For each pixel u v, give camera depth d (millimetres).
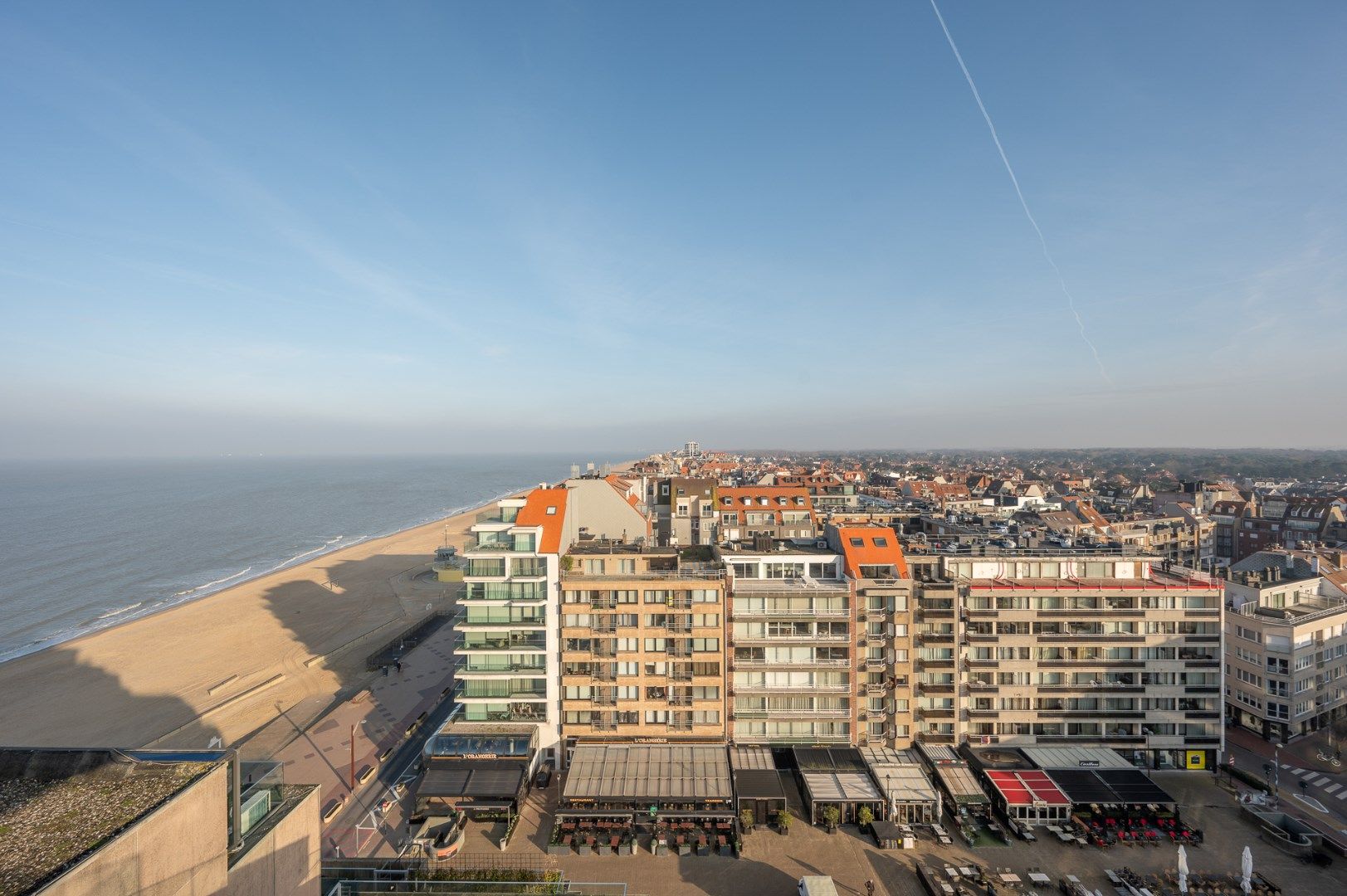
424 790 56312
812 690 64125
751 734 64375
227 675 99688
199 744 75875
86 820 24312
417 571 173000
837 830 55812
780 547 74875
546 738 64250
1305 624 72125
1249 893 47531
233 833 28391
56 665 104312
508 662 65000
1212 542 158125
